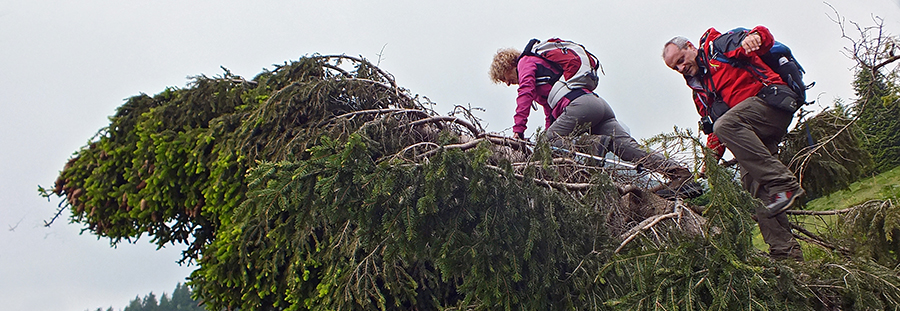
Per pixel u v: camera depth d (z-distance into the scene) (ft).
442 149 6.05
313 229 8.90
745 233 5.68
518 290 6.42
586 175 9.16
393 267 8.57
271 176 6.25
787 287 5.42
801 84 7.39
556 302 6.56
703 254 5.76
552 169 7.17
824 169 10.44
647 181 9.68
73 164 12.59
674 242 7.41
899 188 8.54
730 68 7.59
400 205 5.91
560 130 10.29
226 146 10.32
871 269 5.98
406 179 6.00
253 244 9.67
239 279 9.75
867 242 7.91
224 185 10.03
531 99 9.98
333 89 10.66
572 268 6.76
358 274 8.49
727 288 5.28
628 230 8.39
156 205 11.14
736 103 7.61
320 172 5.84
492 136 9.30
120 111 12.43
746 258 5.65
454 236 6.02
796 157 10.11
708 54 7.92
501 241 6.21
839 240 8.52
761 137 7.52
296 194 5.81
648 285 5.73
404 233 5.90
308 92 10.35
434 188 5.82
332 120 10.16
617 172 9.38
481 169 6.14
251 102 11.10
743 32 7.54
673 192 9.39
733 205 5.89
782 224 7.45
